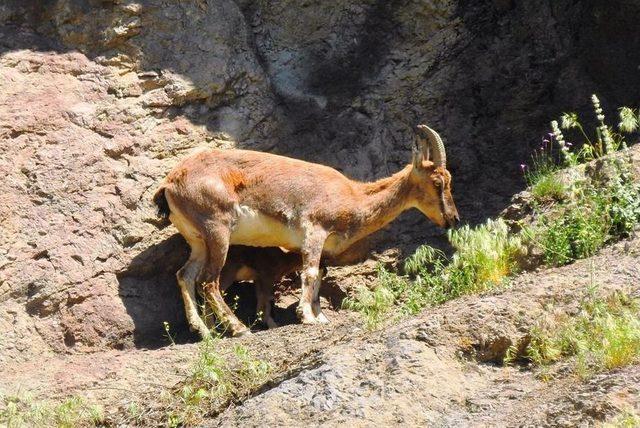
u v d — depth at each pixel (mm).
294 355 23391
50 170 29641
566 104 34781
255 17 35125
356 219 30234
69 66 31562
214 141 32312
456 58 35312
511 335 20094
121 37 32219
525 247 24922
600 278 21422
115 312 28781
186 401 21953
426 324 20375
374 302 24203
